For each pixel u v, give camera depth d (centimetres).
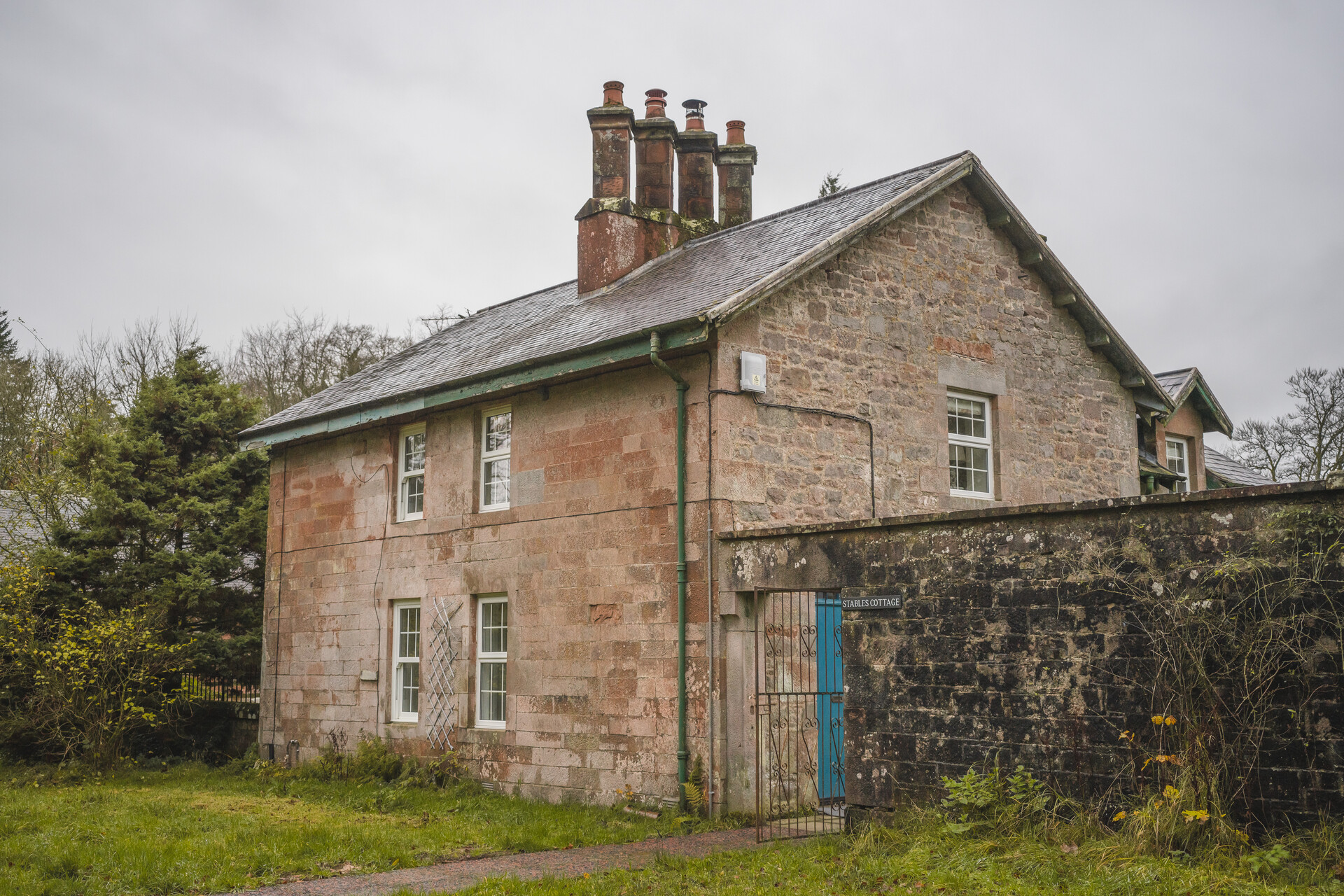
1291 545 690
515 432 1330
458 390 1334
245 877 799
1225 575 715
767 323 1152
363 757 1416
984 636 839
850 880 712
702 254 1441
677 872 783
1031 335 1438
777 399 1150
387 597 1485
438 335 1892
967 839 776
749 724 1066
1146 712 744
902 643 891
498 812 1126
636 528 1166
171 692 1755
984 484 1373
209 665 1811
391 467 1513
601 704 1181
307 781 1423
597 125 1522
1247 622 702
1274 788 677
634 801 1128
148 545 1866
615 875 773
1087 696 776
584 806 1169
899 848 798
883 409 1254
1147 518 760
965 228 1384
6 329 4212
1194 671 717
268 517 1755
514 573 1301
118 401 2945
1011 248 1438
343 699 1538
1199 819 680
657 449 1155
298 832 958
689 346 1128
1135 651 754
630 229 1495
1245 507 715
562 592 1239
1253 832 680
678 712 1095
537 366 1227
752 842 924
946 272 1351
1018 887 649
